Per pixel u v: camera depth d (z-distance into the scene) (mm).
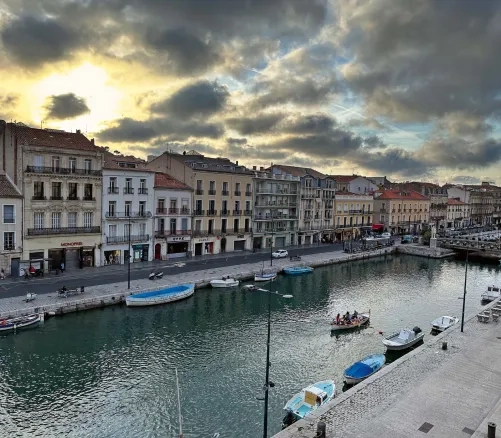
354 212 104250
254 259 68688
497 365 28031
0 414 23734
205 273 55656
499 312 40156
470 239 98750
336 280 61812
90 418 23766
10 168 49906
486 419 21094
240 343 35562
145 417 24109
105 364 30453
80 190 54125
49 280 47406
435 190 136875
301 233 89938
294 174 92188
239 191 76438
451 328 35969
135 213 60188
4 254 47875
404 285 60531
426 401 22938
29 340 33875
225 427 23422
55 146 51344
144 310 42625
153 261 62000
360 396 23453
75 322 38156
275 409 25406
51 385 27125
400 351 34438
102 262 56938
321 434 18859
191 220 68312
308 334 38344
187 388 27625
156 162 74812
